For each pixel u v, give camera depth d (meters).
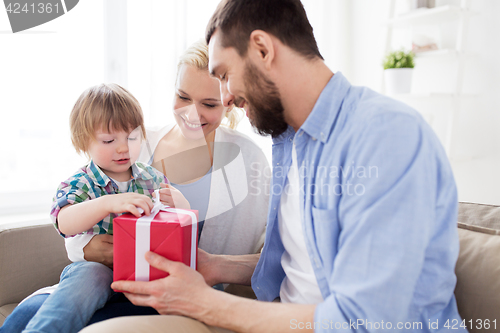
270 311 0.64
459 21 1.64
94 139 0.92
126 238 0.71
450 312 0.67
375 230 0.57
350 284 0.58
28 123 1.50
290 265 0.84
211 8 1.67
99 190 0.94
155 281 0.69
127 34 1.56
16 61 1.47
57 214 0.87
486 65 1.64
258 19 0.70
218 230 1.04
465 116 1.73
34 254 1.13
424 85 1.89
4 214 1.47
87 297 0.78
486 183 1.66
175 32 1.54
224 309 0.66
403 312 0.55
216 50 0.76
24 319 0.83
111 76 1.57
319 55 0.77
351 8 2.21
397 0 1.95
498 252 0.75
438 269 0.63
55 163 1.55
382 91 1.92
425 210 0.57
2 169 1.49
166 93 1.53
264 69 0.72
